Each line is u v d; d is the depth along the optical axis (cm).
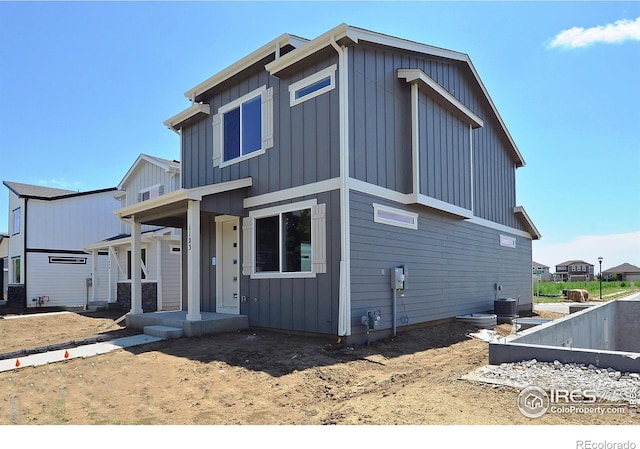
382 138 923
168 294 1558
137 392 547
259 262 975
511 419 379
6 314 1770
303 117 900
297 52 878
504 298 1454
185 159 1243
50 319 1386
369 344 820
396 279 902
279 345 780
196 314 889
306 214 884
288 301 894
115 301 1708
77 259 2177
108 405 500
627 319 1459
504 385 475
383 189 912
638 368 499
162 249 1558
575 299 2752
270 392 545
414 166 981
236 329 935
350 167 827
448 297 1138
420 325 1005
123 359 700
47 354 745
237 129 1075
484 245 1383
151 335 890
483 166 1420
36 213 2086
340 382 591
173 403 508
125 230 1923
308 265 869
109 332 992
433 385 502
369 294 852
